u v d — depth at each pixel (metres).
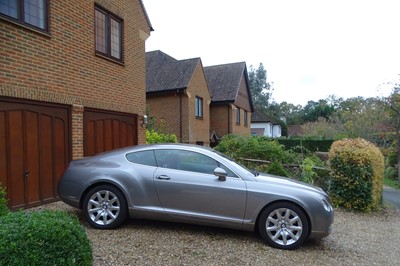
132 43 9.62
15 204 5.58
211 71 25.48
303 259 3.85
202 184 4.36
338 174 7.25
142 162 4.69
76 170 4.77
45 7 6.34
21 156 5.75
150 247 3.91
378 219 6.51
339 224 5.89
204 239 4.29
